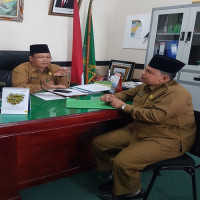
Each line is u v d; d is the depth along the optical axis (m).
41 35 3.04
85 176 1.78
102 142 1.57
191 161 1.34
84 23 3.40
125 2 3.51
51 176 1.66
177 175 1.89
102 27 3.62
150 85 1.48
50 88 1.73
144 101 1.51
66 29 3.24
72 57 3.20
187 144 1.38
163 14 2.74
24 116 1.16
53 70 2.12
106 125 1.82
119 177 1.37
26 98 1.20
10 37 2.81
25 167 1.51
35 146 1.50
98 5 3.47
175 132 1.38
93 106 1.43
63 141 1.62
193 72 2.50
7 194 1.30
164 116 1.33
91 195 1.57
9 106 1.19
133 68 3.39
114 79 1.81
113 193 1.43
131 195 1.47
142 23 3.29
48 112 1.26
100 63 3.75
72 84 2.29
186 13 2.50
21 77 1.92
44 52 1.95
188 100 1.39
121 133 1.60
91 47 3.33
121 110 1.45
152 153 1.33
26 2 2.81
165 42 2.79
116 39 3.74
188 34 2.50
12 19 2.76
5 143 1.20
